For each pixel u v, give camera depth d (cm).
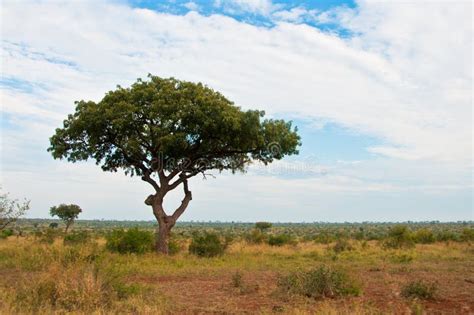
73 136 2255
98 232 5688
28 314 849
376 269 1755
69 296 931
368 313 912
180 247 2536
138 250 2208
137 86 2231
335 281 1141
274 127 2323
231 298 1113
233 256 2314
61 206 5262
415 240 3806
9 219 2289
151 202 2377
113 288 1047
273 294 1135
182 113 2102
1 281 1266
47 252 1633
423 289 1131
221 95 2339
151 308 923
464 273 1645
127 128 2175
